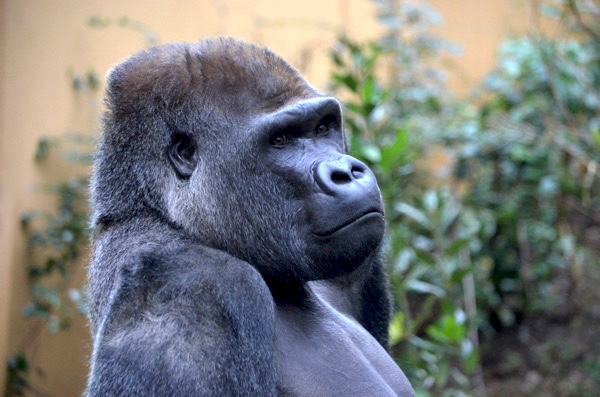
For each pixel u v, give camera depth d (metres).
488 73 20.77
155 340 5.54
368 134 12.48
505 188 16.62
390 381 6.71
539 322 16.55
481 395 14.77
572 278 17.12
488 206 16.42
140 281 5.92
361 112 12.41
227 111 6.38
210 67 6.45
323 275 6.31
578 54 16.34
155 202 6.38
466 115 16.73
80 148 13.88
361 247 6.14
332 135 6.58
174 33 15.89
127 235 6.40
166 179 6.39
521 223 16.27
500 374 15.70
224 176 6.34
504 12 23.14
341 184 6.18
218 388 5.46
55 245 12.91
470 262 14.77
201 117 6.38
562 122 15.95
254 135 6.29
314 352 6.45
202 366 5.47
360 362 6.48
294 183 6.29
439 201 12.47
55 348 13.33
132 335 5.65
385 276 7.53
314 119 6.38
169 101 6.41
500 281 16.34
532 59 16.39
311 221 6.22
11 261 12.48
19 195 12.70
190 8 16.27
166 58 6.55
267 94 6.45
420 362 11.80
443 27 22.94
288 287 6.65
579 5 15.95
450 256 12.14
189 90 6.41
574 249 16.80
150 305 5.77
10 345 12.43
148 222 6.38
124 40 14.86
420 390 11.00
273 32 18.05
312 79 18.69
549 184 15.35
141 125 6.45
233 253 6.38
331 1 19.78
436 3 23.00
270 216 6.32
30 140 12.94
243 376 5.58
